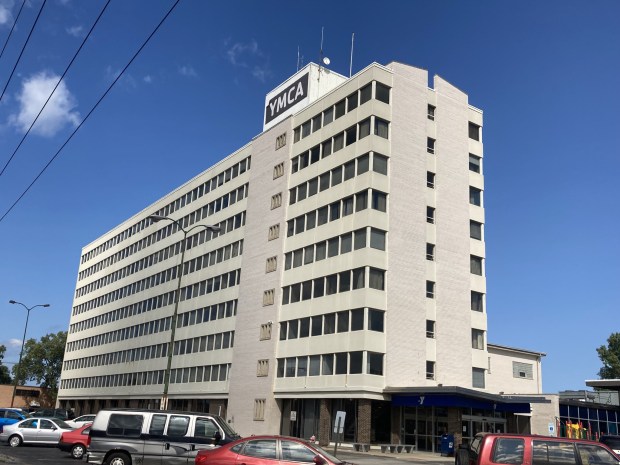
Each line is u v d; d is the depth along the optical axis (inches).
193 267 2474.2
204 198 2518.5
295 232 1905.8
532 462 532.1
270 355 1841.8
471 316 1830.7
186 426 713.0
